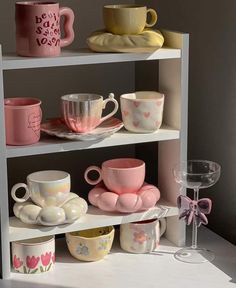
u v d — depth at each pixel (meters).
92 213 1.60
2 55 1.48
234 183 1.65
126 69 1.95
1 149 1.43
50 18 1.44
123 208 1.57
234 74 1.59
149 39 1.49
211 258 1.60
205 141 1.74
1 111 1.41
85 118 1.49
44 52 1.45
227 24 1.59
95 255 1.58
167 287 1.47
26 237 1.50
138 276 1.52
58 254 1.64
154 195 1.61
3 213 1.47
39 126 1.50
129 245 1.63
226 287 1.46
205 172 1.58
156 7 1.86
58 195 1.53
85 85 1.91
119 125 1.56
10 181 1.88
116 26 1.52
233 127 1.62
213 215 1.76
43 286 1.48
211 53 1.67
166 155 1.67
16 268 1.54
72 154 1.93
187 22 1.74
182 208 1.58
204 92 1.72
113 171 1.58
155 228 1.63
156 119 1.56
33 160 1.89
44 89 1.86
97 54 1.49
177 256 1.61
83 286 1.48
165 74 1.63
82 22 1.85
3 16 1.77
